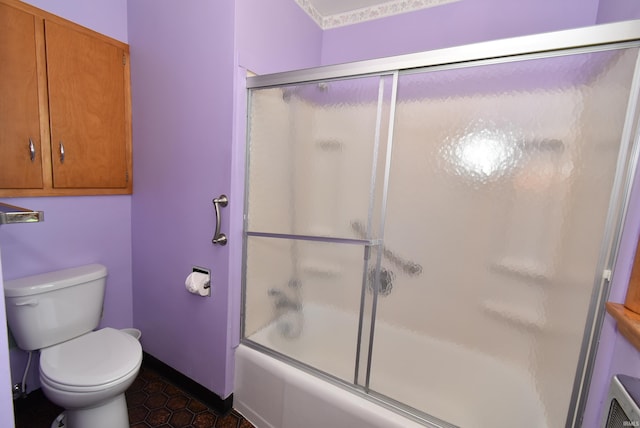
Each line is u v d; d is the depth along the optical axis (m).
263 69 1.41
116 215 1.68
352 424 1.14
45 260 1.41
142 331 1.77
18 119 1.25
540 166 0.98
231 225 1.35
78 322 1.38
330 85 1.25
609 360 0.84
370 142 1.20
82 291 1.39
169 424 1.37
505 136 1.01
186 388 1.57
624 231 0.84
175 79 1.43
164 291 1.63
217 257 1.40
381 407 1.13
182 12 1.36
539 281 1.03
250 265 1.48
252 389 1.41
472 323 1.16
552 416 1.00
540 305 1.03
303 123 1.33
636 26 0.76
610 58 0.83
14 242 1.30
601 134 0.87
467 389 1.16
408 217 1.20
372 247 1.24
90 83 1.48
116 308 1.73
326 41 1.90
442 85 1.06
